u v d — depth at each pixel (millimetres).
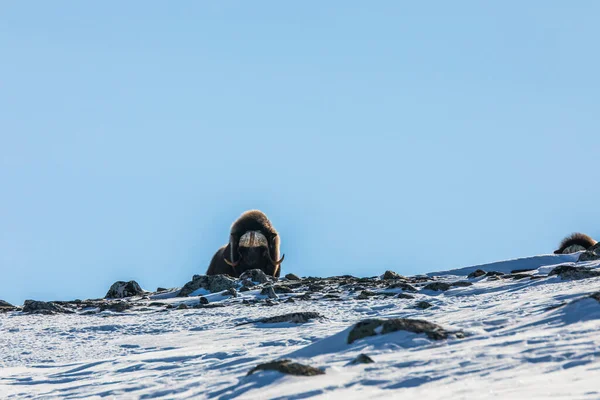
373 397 26188
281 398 28109
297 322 59750
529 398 23203
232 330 59469
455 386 26438
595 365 27266
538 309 45469
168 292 101625
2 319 80438
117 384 40219
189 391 34719
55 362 52688
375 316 60938
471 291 71500
